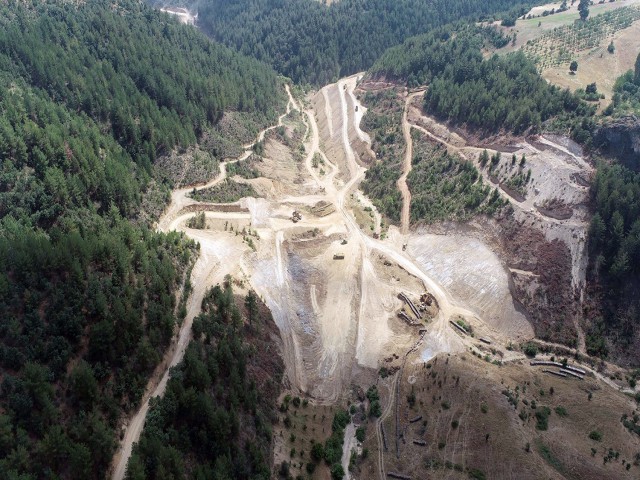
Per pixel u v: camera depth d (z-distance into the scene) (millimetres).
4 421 74562
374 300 135875
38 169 127188
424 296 135750
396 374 116125
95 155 140750
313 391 112500
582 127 151625
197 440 87938
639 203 127000
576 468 91438
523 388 109812
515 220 143500
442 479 92500
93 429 80750
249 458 89812
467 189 157250
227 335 107125
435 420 103125
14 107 139500
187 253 125125
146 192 149625
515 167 155000
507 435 96625
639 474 91000
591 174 141750
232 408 92188
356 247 153625
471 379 110562
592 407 105875
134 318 95875
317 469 95375
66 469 77125
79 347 91625
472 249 145875
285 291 135750
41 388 80562
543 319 127875
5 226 110750
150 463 80312
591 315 125750
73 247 101375
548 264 133000
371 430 103875
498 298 134000
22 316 90250
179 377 93375
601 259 127875
